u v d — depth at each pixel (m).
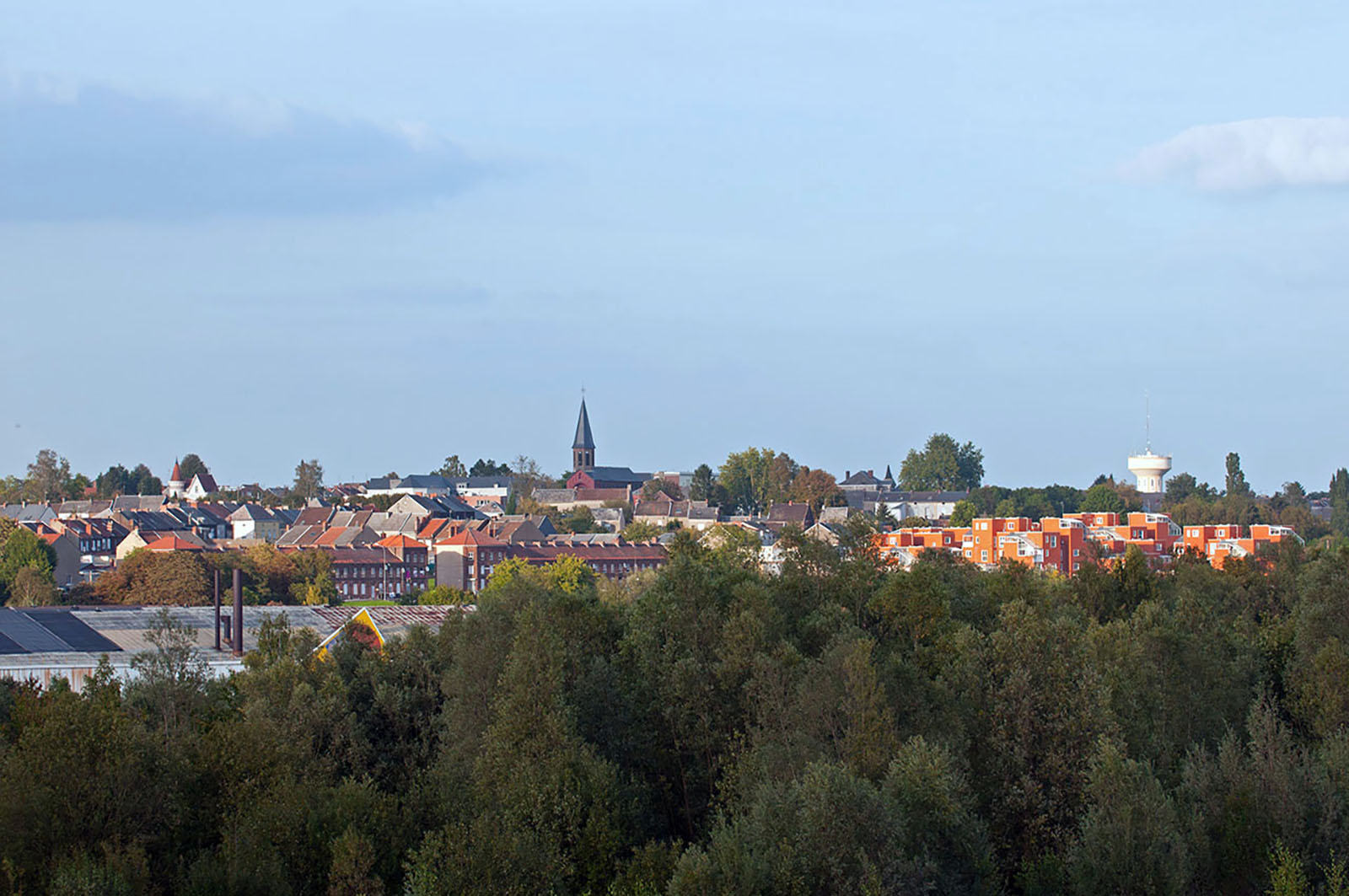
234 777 115.62
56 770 106.75
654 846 107.62
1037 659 127.94
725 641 131.25
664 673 132.12
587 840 110.50
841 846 103.12
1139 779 114.69
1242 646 159.38
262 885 104.31
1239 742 129.25
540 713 120.06
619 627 148.38
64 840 104.62
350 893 105.31
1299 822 115.88
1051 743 122.81
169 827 111.00
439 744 137.50
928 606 141.38
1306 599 163.25
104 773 108.00
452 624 155.62
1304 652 153.00
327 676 146.12
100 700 118.81
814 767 107.12
